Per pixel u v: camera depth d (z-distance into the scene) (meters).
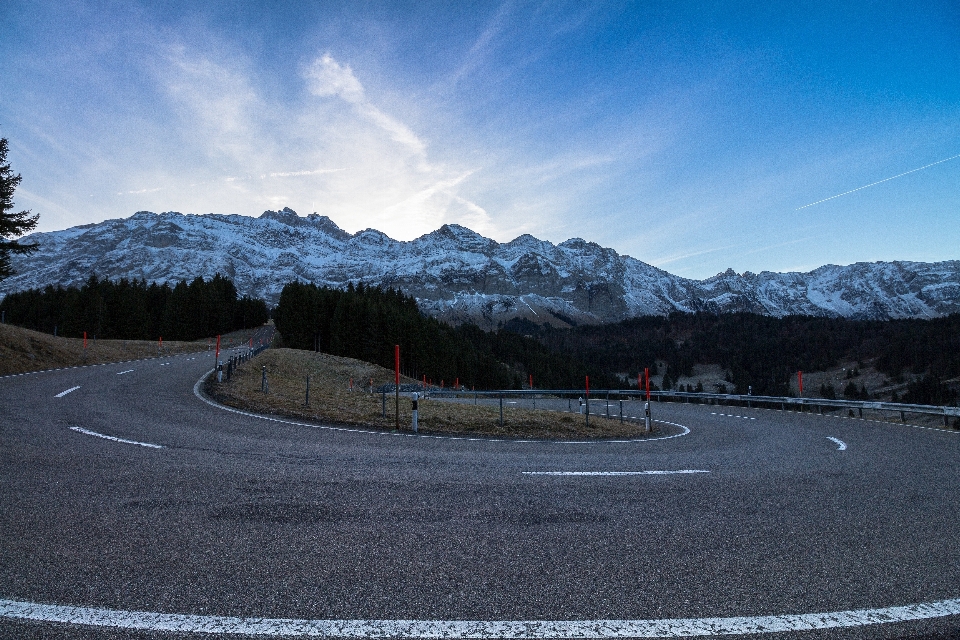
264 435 10.34
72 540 4.18
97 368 29.88
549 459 8.66
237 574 3.61
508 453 9.24
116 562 3.77
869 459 9.70
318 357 52.16
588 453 9.63
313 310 88.88
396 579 3.59
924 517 5.48
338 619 3.03
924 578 3.83
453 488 6.23
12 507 4.99
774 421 20.77
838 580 3.76
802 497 6.28
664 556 4.16
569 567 3.89
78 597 3.21
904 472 8.24
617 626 3.02
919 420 22.88
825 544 4.55
